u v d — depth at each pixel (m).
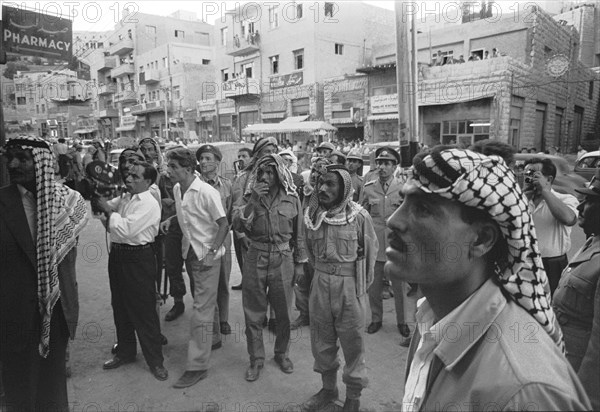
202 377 3.03
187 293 4.93
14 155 2.23
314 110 21.08
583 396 0.66
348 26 22.34
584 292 1.64
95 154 9.97
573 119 23.75
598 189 1.69
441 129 16.30
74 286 2.43
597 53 26.23
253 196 2.96
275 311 3.11
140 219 2.92
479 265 0.75
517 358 0.65
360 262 2.52
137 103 30.06
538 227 3.07
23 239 2.17
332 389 2.65
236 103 23.89
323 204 2.55
